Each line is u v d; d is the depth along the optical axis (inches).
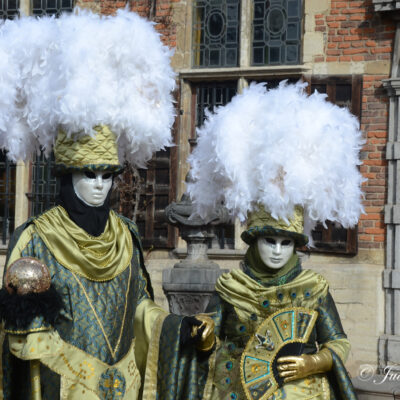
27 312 137.6
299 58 372.2
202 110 384.8
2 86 150.6
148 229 381.1
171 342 158.4
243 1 376.2
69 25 153.8
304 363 162.9
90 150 151.3
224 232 373.7
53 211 153.6
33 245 149.8
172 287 254.7
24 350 138.9
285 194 165.0
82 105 147.3
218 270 253.9
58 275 148.2
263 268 172.7
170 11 383.9
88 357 147.3
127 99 153.8
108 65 153.0
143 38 155.6
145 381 159.6
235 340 170.7
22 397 148.6
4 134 156.2
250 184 169.3
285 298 169.0
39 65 150.9
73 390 145.4
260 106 173.8
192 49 385.4
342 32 358.9
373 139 350.9
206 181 179.5
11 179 412.2
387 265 345.1
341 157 169.8
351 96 356.5
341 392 165.8
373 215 349.1
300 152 167.3
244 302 170.2
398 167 344.5
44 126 153.1
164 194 379.6
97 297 150.7
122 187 376.8
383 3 344.2
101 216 154.2
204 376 166.1
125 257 157.2
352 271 349.1
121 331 153.2
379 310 345.7
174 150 378.3
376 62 353.1
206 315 164.1
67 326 146.8
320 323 171.8
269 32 376.5
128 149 165.5
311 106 174.4
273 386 163.5
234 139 170.7
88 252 150.6
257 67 369.4
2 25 158.1
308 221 181.8
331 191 170.4
